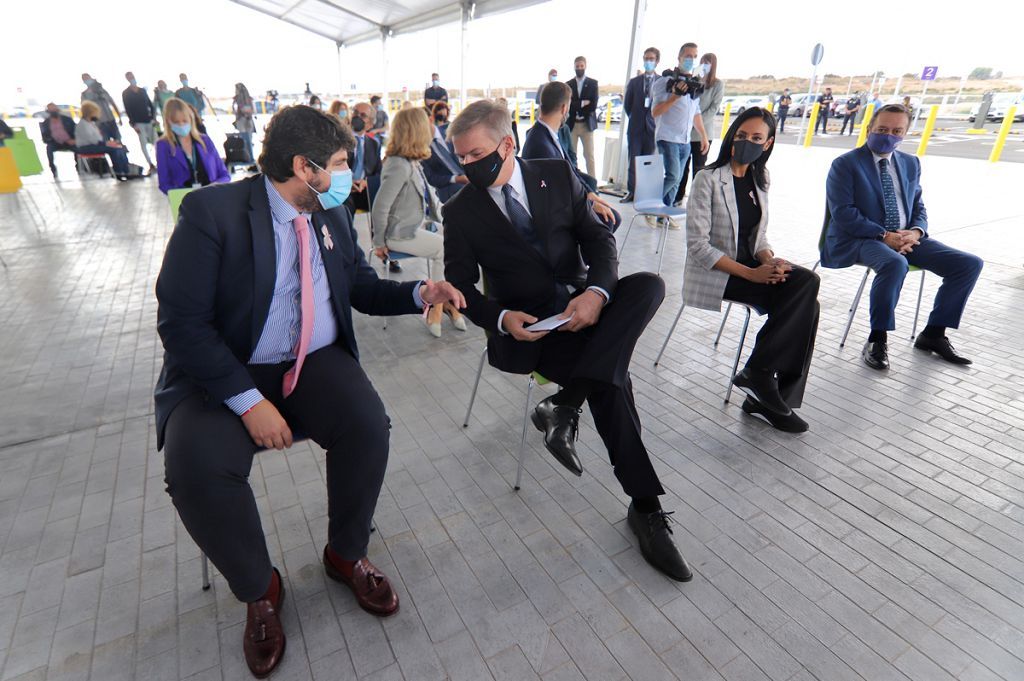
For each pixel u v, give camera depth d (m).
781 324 2.37
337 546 1.56
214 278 1.35
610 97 16.12
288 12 16.14
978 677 1.40
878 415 2.55
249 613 1.47
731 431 2.45
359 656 1.47
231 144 7.82
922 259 2.99
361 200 5.08
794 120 20.44
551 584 1.69
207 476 1.28
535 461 2.26
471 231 2.01
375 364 3.06
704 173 2.60
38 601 1.62
